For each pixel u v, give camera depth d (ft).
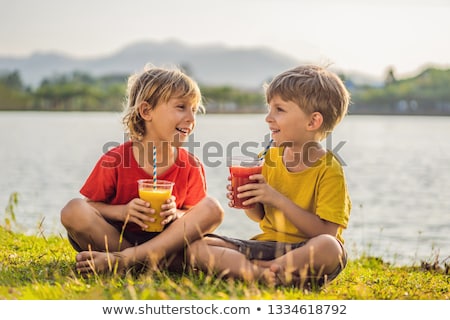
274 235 10.91
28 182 29.22
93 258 10.23
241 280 10.09
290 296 9.36
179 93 11.26
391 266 14.15
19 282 10.02
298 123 10.94
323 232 10.48
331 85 11.05
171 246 10.37
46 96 186.39
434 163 39.47
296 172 11.00
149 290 9.20
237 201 10.84
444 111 163.53
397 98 168.35
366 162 39.86
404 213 22.94
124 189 11.43
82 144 50.34
